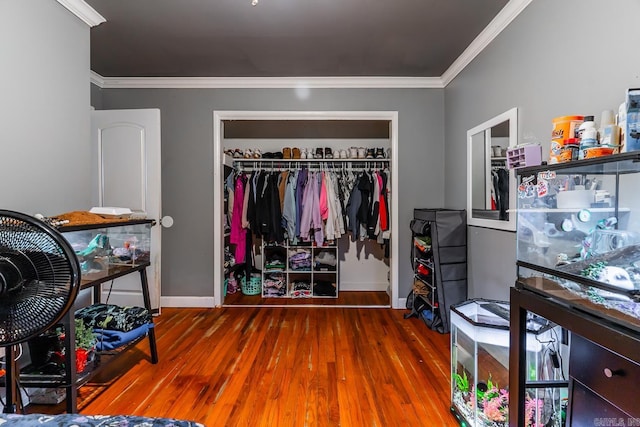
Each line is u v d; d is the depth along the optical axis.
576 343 1.04
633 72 1.23
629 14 1.24
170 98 3.34
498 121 2.21
